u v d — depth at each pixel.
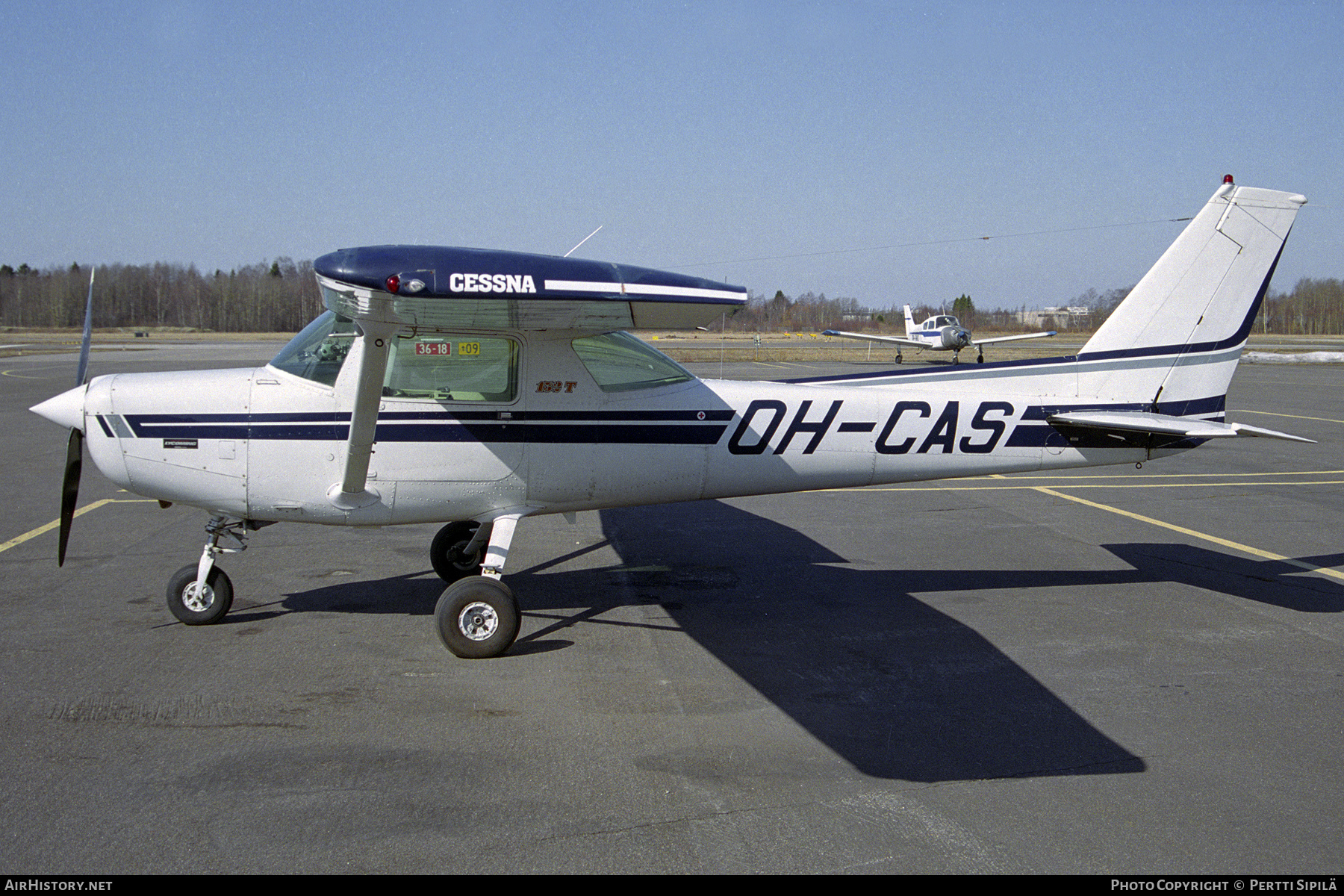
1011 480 10.99
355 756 3.72
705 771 3.63
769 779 3.57
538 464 5.39
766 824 3.23
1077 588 6.34
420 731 3.97
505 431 5.32
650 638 5.25
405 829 3.17
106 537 7.49
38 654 4.82
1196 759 3.78
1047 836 3.17
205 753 3.72
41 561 6.71
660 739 3.92
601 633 5.32
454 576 6.30
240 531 5.51
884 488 10.44
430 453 5.26
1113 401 6.15
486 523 5.59
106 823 3.18
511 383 5.32
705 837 3.14
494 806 3.33
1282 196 6.18
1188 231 6.16
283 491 5.18
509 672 4.69
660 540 7.71
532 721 4.09
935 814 3.32
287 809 3.29
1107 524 8.44
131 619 5.43
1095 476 11.31
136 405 5.07
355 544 7.37
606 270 3.98
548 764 3.67
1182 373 6.22
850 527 8.27
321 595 5.98
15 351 39.41
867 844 3.11
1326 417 16.88
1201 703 4.36
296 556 6.97
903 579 6.57
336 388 5.14
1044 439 6.07
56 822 3.18
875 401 5.85
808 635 5.33
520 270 3.86
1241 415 17.12
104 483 9.87
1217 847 3.11
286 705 4.22
